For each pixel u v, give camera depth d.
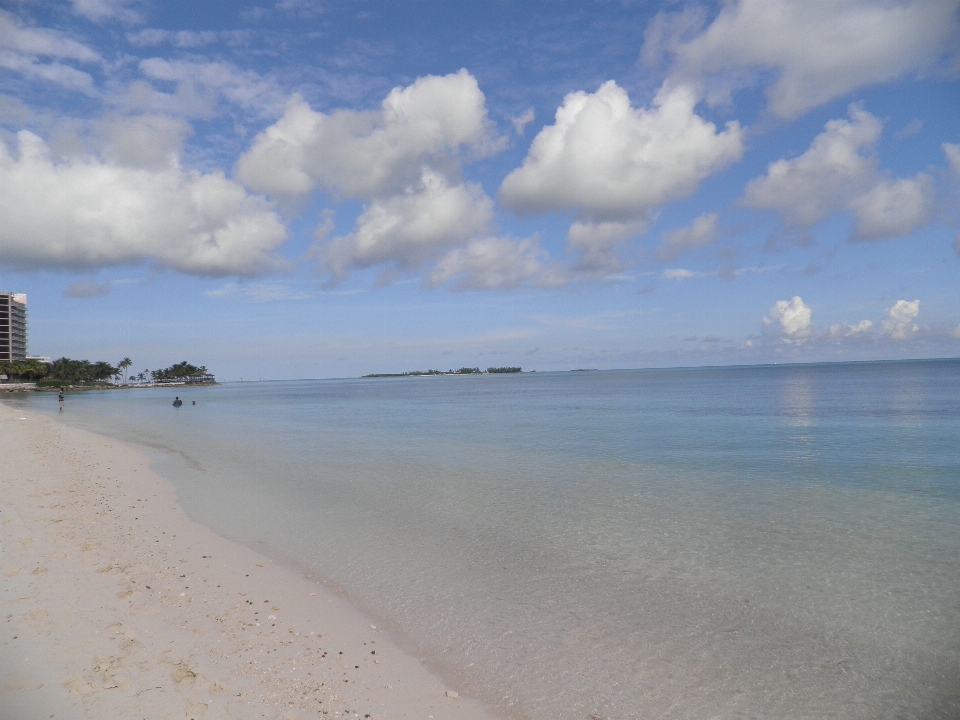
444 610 8.52
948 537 11.90
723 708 6.16
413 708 6.02
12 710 5.44
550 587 9.41
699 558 10.77
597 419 42.53
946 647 7.39
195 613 8.02
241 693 6.04
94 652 6.68
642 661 7.09
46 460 21.72
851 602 8.77
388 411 60.22
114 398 116.94
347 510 14.56
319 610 8.41
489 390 138.50
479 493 16.58
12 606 7.82
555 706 6.15
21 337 189.38
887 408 44.88
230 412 62.25
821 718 6.00
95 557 10.09
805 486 17.14
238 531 12.57
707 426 35.22
